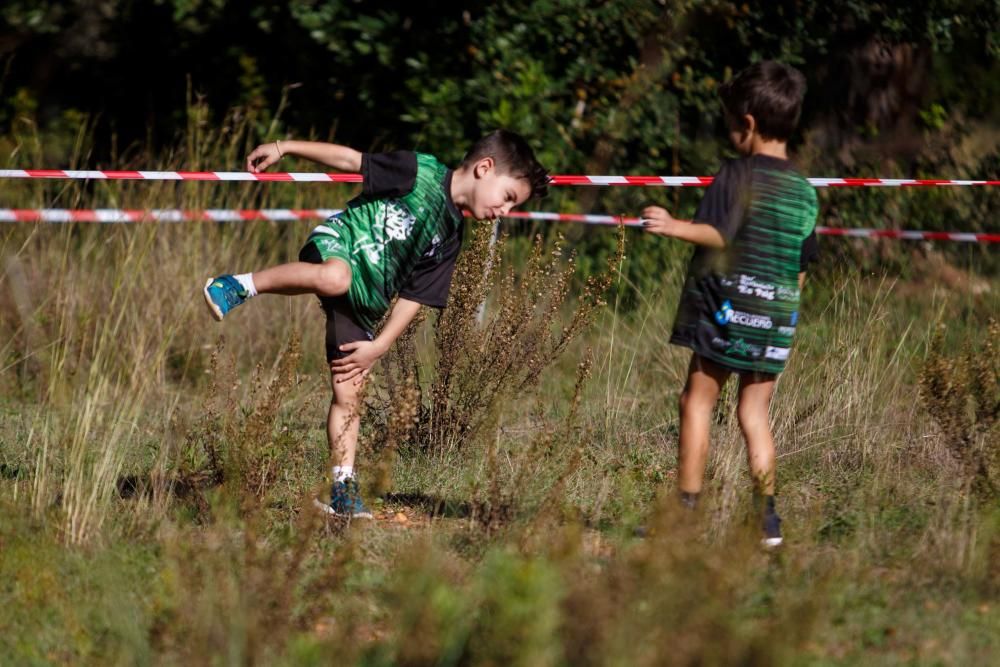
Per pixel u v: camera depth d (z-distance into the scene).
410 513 18.11
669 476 19.83
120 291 26.25
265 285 16.44
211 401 19.25
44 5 42.47
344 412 17.12
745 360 16.19
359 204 16.98
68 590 14.37
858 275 27.53
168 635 12.59
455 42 36.44
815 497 19.03
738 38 36.03
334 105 39.31
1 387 25.41
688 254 33.91
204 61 42.47
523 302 22.03
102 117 44.62
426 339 26.02
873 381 23.16
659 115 35.84
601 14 34.84
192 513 17.25
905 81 39.19
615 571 12.44
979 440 19.16
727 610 12.18
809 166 37.47
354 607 13.87
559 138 35.28
